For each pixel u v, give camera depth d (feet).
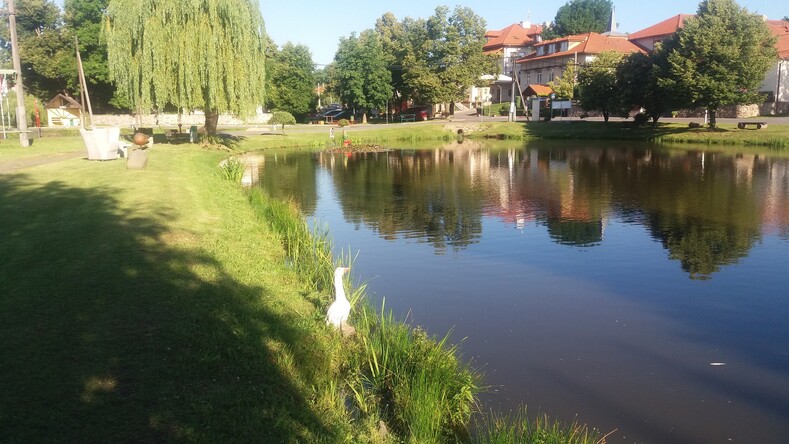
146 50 103.40
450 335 31.42
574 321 33.86
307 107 258.57
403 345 26.07
